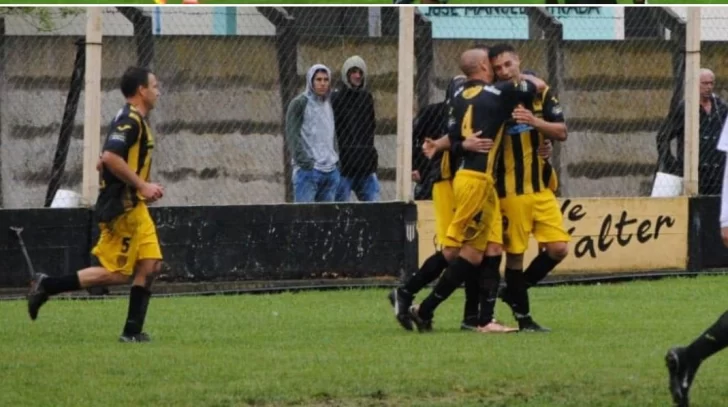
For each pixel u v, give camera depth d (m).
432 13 54.22
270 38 53.91
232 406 26.22
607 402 26.59
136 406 26.17
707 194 52.91
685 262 52.22
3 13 51.66
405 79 49.38
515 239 36.59
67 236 46.50
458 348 33.31
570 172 55.81
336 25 54.12
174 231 47.50
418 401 26.73
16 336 36.31
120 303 44.81
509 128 36.03
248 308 43.44
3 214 45.94
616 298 45.72
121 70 52.50
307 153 50.34
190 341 35.25
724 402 26.66
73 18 52.53
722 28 58.22
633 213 51.56
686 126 52.16
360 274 49.09
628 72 56.22
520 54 55.03
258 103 54.00
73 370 29.94
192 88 53.31
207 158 53.72
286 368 30.11
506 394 27.39
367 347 33.72
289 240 48.53
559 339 35.12
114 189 34.06
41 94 52.06
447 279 36.16
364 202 49.34
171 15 53.72
